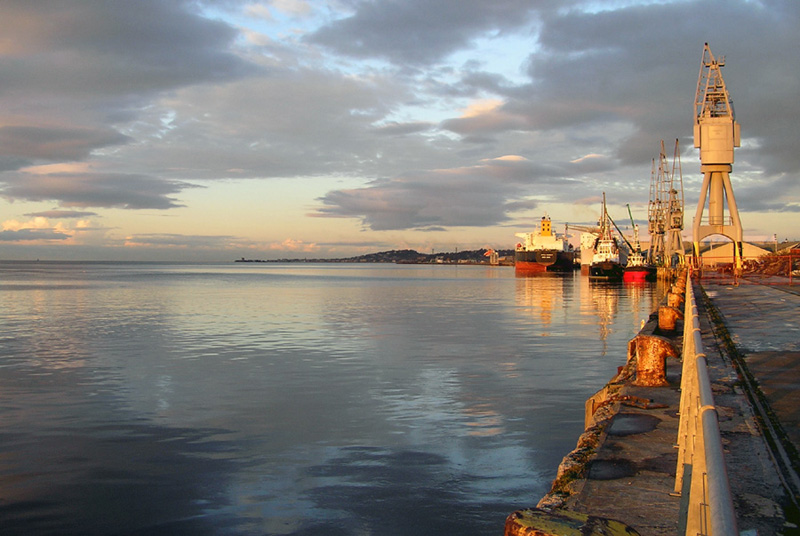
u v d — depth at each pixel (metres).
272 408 21.17
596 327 49.06
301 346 36.94
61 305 70.88
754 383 11.68
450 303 78.00
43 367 29.48
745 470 7.14
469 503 13.05
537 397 22.69
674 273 135.38
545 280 171.12
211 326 48.75
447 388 24.41
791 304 29.02
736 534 2.46
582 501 7.15
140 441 17.33
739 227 79.62
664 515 6.73
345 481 14.30
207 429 18.53
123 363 30.69
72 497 13.41
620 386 14.05
